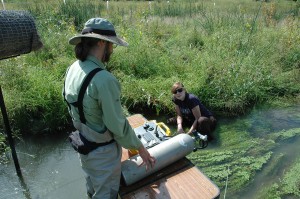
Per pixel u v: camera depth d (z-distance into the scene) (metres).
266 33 7.62
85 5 9.80
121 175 2.62
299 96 5.67
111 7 12.23
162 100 5.08
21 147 4.34
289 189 3.46
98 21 2.13
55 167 3.96
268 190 3.46
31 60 6.11
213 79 5.48
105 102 2.07
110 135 2.32
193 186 2.65
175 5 12.95
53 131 4.66
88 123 2.26
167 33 8.45
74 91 2.18
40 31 6.91
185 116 4.46
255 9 10.97
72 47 6.57
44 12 8.23
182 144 2.82
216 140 4.38
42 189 3.58
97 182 2.40
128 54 6.12
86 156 2.35
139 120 3.72
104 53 2.20
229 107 5.12
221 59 6.02
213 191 2.59
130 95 5.17
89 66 2.12
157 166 2.71
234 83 5.40
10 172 3.86
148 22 8.45
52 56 6.34
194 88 5.29
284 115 5.09
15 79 5.00
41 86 4.89
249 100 5.46
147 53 6.23
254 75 5.69
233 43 6.75
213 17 9.05
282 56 6.63
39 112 4.76
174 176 2.77
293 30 7.63
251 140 4.37
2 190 3.56
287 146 4.25
